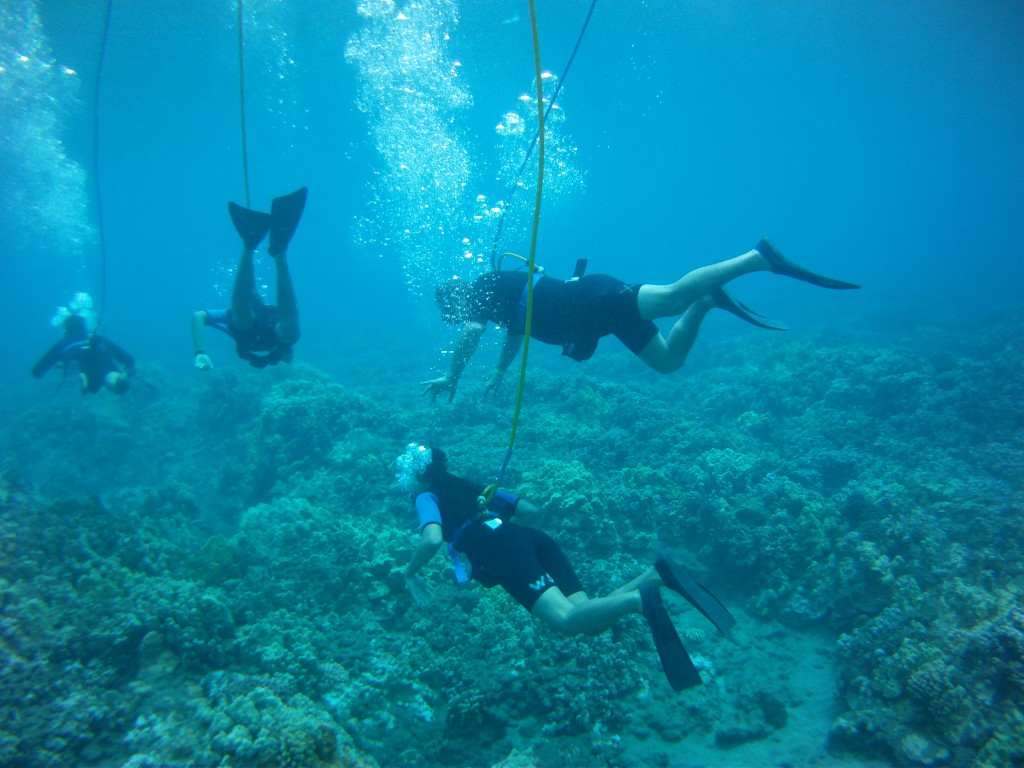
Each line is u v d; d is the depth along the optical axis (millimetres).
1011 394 10055
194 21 21875
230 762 3145
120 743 3357
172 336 36906
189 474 11422
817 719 4473
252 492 9625
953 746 3564
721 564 6355
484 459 8867
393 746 4250
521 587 3152
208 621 4379
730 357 17344
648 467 8195
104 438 12367
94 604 4227
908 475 7711
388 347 26156
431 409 11734
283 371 14633
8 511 4746
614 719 4391
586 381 11859
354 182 82188
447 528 3588
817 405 11312
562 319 3516
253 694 3699
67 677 3592
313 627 5281
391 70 21750
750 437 9898
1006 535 5184
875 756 3922
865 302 32031
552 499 6812
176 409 14156
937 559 5199
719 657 5320
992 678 3586
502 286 3752
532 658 4840
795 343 14750
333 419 10695
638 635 5375
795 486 7176
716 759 4141
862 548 5488
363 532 7008
